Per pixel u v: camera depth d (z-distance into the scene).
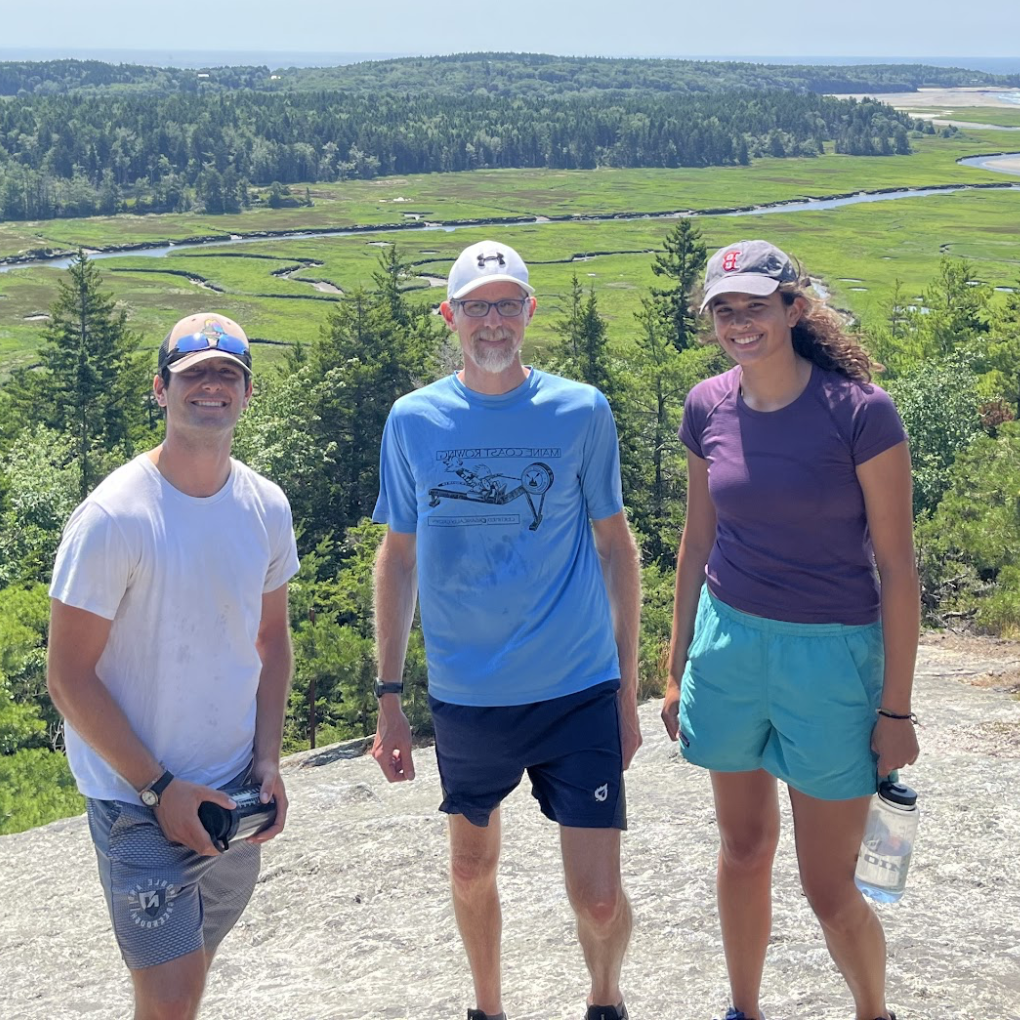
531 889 3.62
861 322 51.69
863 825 2.28
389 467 2.64
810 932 2.96
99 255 98.00
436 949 3.28
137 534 2.22
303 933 3.55
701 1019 2.54
